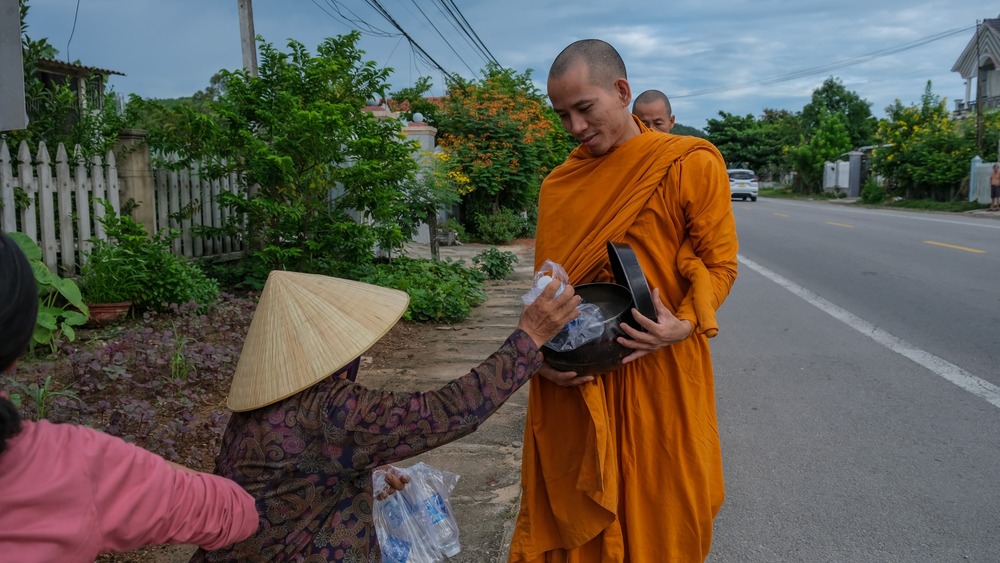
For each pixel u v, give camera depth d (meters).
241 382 1.63
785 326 7.04
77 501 1.12
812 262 11.21
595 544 2.21
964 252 11.67
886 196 28.62
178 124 7.20
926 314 7.29
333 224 7.46
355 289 1.74
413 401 1.58
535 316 1.71
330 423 1.55
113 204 6.66
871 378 5.34
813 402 4.87
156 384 4.38
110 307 5.84
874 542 3.16
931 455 4.00
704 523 2.19
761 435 4.34
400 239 8.02
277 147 7.15
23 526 1.07
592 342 1.95
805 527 3.29
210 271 7.73
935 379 5.27
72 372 4.71
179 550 3.00
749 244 14.02
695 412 2.15
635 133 2.19
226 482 1.40
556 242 2.22
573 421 2.17
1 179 5.59
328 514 1.61
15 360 1.13
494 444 4.12
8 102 3.92
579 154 2.27
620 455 2.17
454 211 16.19
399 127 7.80
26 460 1.09
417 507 2.09
